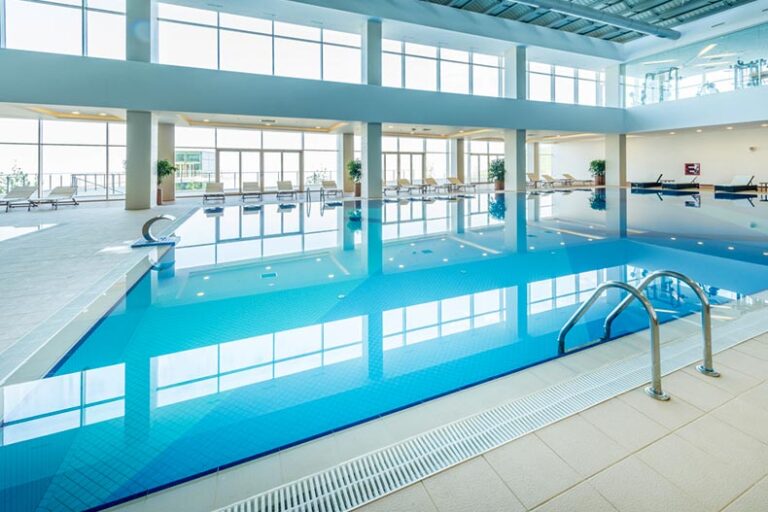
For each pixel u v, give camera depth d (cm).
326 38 1336
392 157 1838
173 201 1290
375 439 167
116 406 199
